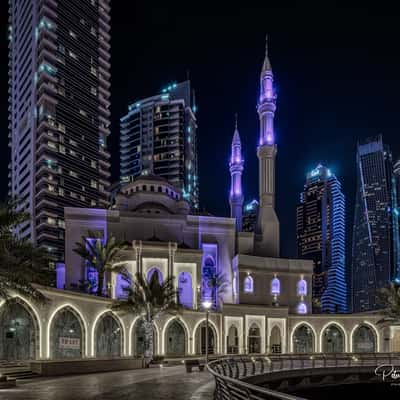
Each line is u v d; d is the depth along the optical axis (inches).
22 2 7007.9
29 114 6353.3
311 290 3270.2
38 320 1731.1
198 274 2940.5
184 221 3238.2
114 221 3105.3
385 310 2632.9
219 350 2650.1
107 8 7426.2
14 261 1173.1
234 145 4256.9
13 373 1270.9
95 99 6899.6
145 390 969.5
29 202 6043.3
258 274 3186.5
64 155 6205.7
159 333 2434.8
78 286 2888.8
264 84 3757.4
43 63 6200.8
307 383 1731.1
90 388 1006.4
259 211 3690.9
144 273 2847.0
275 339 2861.7
